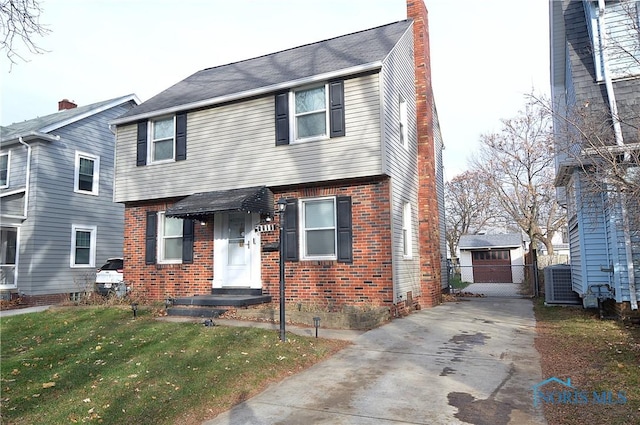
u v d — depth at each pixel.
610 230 9.51
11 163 17.25
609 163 7.64
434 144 16.02
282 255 7.73
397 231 10.99
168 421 4.40
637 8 9.32
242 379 5.64
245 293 11.71
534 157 22.84
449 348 7.35
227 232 12.27
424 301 13.11
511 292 20.05
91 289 16.75
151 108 13.65
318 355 6.89
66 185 17.52
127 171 13.82
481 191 37.66
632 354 6.35
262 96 11.83
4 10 5.78
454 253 41.78
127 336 8.27
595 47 9.93
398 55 12.13
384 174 10.16
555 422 4.21
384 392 5.20
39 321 10.52
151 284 13.22
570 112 10.25
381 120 10.24
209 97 12.41
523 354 6.87
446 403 4.80
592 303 9.86
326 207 11.09
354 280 10.48
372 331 8.77
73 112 19.36
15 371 6.21
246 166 11.84
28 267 15.98
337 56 12.28
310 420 4.42
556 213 28.83
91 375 5.93
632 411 4.29
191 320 9.85
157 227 13.38
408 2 14.62
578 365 6.06
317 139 10.93
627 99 9.43
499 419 4.33
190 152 12.77
